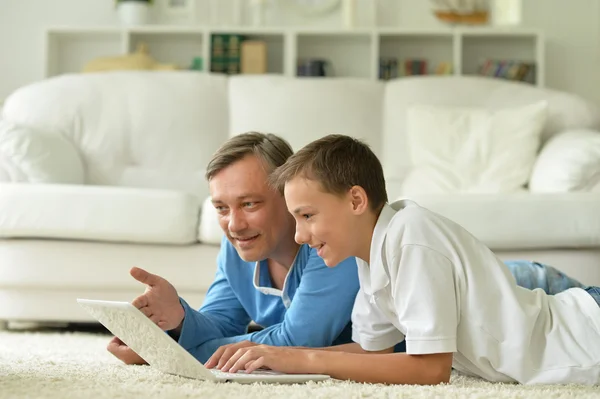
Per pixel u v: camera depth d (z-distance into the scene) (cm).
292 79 358
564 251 248
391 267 130
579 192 255
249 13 458
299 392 112
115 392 109
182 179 340
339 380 129
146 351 131
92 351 195
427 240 129
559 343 134
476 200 247
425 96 350
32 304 264
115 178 337
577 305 139
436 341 125
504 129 316
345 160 130
